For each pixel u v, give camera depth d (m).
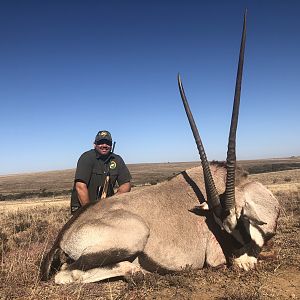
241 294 1.97
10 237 4.11
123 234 2.27
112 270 2.26
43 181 41.78
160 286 2.18
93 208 2.42
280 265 2.46
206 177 2.39
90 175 2.98
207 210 2.46
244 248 2.43
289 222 3.88
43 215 6.40
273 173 22.28
